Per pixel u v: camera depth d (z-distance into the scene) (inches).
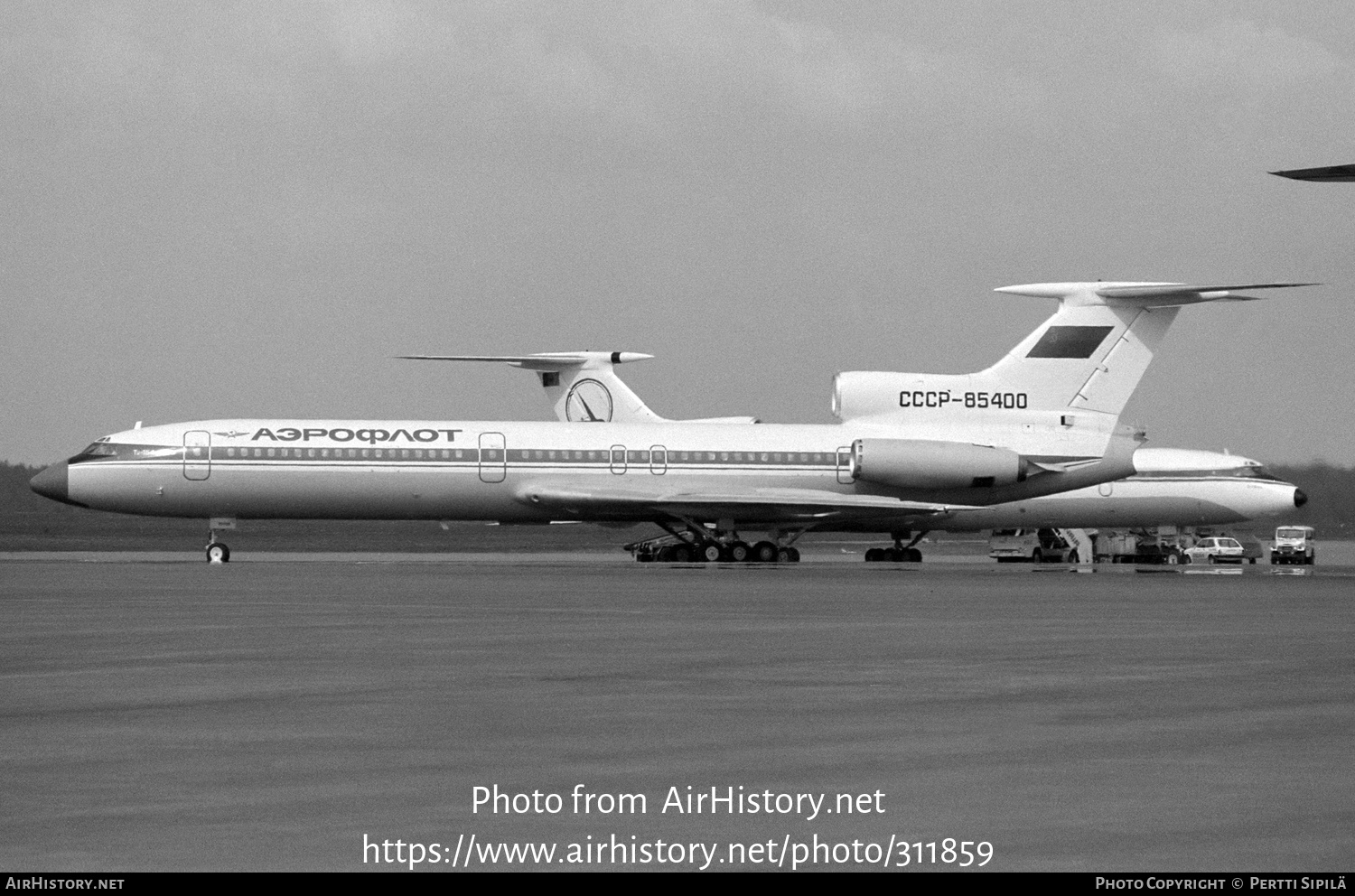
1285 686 1727.4
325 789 1133.1
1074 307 5457.7
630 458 5374.0
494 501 5305.1
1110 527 6820.9
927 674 1833.2
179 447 5167.3
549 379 6200.8
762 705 1560.0
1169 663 1969.7
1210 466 6747.1
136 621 2573.8
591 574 4397.1
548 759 1253.7
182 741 1332.4
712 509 5359.3
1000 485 5438.0
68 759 1246.3
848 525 5693.9
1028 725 1430.9
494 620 2608.3
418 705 1552.7
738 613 2792.8
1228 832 1007.6
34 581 3828.7
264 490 5182.1
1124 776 1187.3
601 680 1752.0
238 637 2271.2
